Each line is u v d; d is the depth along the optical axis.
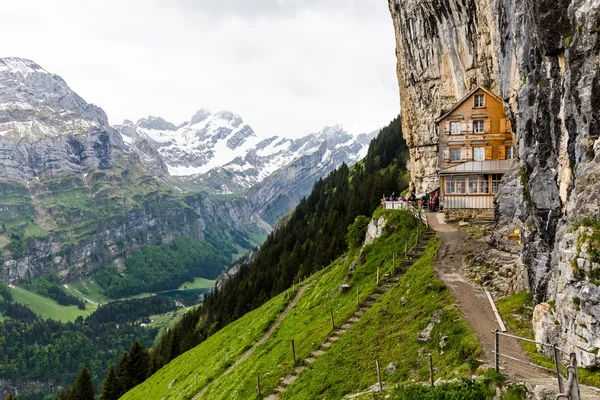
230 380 48.03
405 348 29.89
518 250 36.16
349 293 47.62
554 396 17.67
